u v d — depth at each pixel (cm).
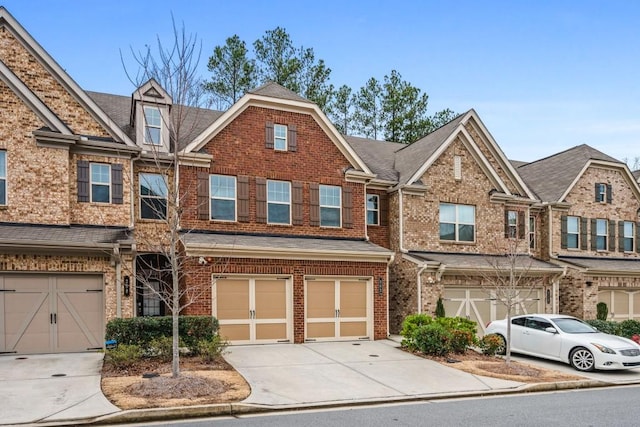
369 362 1448
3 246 1372
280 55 3406
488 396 1163
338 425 878
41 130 1552
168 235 1758
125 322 1359
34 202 1542
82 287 1498
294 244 1808
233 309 1673
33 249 1412
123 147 1670
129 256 1525
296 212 1934
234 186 1858
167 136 1784
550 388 1254
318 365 1384
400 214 2120
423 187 2148
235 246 1644
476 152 2278
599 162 2634
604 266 2402
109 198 1670
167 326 1402
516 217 2383
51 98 1634
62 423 868
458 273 2047
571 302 2373
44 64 1630
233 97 3288
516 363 1491
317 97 3462
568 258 2495
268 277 1730
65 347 1468
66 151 1590
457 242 2219
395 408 1027
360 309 1861
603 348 1427
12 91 1543
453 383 1248
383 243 2195
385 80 3759
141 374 1192
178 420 916
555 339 1534
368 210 2191
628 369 1492
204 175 1805
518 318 1680
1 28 1594
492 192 2300
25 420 872
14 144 1534
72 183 1627
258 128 1906
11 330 1423
